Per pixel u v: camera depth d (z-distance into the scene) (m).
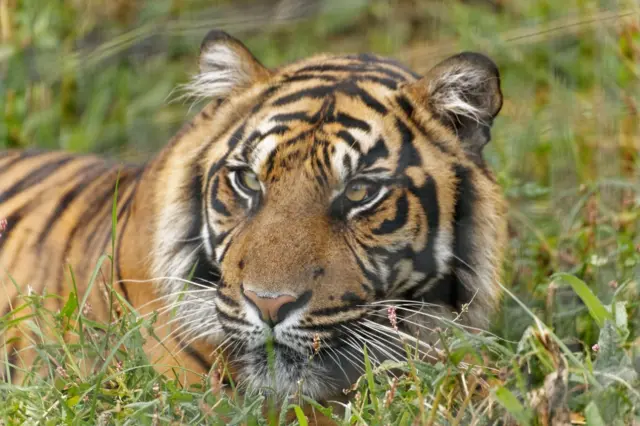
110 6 14.85
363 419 6.65
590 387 6.82
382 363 7.45
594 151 11.50
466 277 7.97
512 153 12.00
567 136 11.60
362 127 7.68
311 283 7.21
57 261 8.66
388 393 6.57
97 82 14.15
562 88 12.80
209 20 15.47
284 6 16.08
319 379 7.46
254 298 7.14
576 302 8.99
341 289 7.35
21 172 9.41
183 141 8.28
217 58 8.44
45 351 7.27
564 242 10.05
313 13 16.12
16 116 13.23
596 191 10.19
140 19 14.80
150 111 13.95
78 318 7.23
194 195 8.05
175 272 7.99
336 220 7.50
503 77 13.70
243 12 15.88
